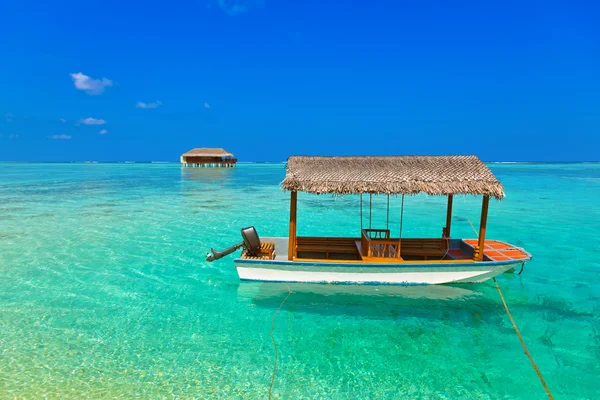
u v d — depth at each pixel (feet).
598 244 46.73
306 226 57.98
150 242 46.88
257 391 18.53
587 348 22.63
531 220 62.80
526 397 18.24
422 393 18.49
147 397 17.92
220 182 144.66
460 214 69.21
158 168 296.71
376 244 30.73
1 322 25.14
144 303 28.63
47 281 33.09
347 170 30.32
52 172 220.84
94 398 17.76
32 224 57.26
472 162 30.71
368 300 29.53
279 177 177.99
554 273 35.76
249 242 31.30
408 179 28.68
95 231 52.75
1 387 18.35
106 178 165.37
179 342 22.99
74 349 21.95
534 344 23.12
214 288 31.78
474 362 21.18
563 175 189.16
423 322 25.98
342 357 21.61
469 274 29.76
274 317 26.50
